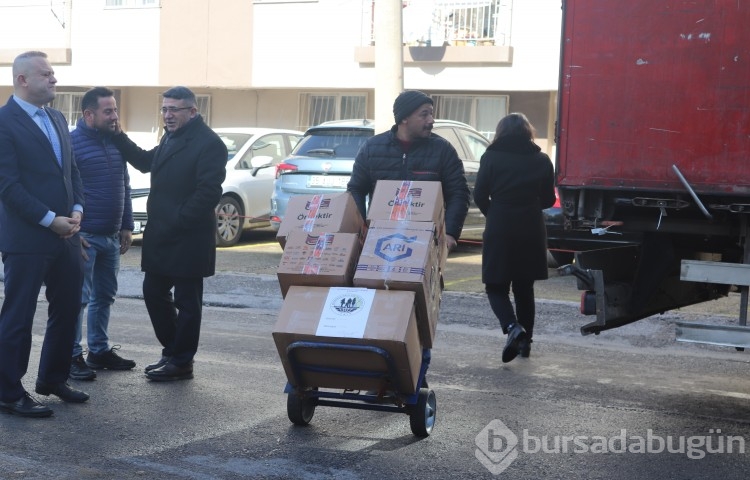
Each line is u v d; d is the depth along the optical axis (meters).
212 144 6.70
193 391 6.58
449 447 5.46
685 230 5.80
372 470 5.06
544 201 7.54
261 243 14.66
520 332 7.17
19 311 5.84
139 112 22.50
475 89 18.52
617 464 5.20
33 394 6.43
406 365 5.17
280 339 5.28
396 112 5.93
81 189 6.23
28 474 4.89
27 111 5.85
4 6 22.83
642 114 5.55
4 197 5.71
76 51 22.06
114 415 5.98
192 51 20.89
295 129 21.09
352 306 5.21
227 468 5.05
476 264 12.42
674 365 7.51
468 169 13.12
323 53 19.72
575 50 5.68
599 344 8.21
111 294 7.09
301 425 5.80
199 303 6.86
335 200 5.52
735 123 5.36
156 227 6.71
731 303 9.20
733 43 5.33
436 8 18.73
